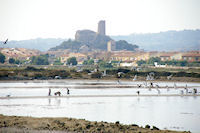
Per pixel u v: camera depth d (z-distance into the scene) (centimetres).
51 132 15938
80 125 17962
